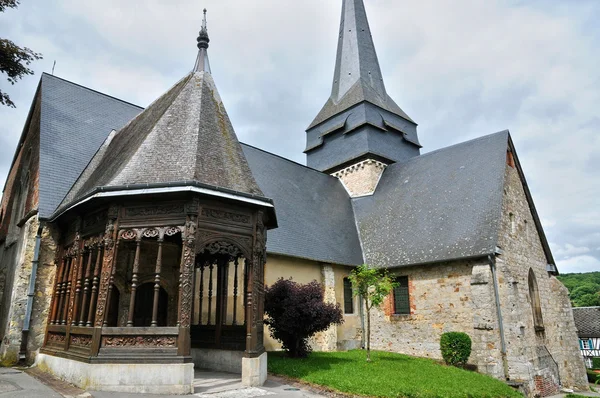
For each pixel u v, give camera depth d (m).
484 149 21.86
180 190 9.33
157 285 9.20
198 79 12.95
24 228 13.49
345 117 28.77
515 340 15.74
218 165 10.84
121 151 12.62
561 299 22.22
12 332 11.82
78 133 16.09
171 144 10.91
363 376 11.30
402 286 19.61
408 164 25.98
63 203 13.12
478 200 19.23
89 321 9.50
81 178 14.32
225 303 13.87
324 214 22.61
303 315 13.54
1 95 11.66
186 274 9.12
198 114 11.73
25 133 18.59
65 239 12.29
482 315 16.11
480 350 15.94
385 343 19.44
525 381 15.16
